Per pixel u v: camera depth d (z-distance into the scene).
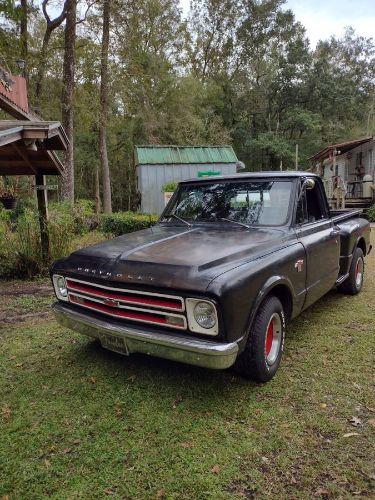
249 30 32.69
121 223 9.97
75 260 3.25
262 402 2.86
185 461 2.28
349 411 2.73
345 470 2.19
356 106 32.97
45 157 5.96
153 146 17.30
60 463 2.29
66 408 2.83
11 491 2.09
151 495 2.04
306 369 3.34
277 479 2.14
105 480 2.15
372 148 18.23
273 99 33.22
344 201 16.52
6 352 3.80
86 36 16.20
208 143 27.39
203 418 2.68
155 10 24.55
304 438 2.46
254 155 33.09
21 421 2.68
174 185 15.35
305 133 32.38
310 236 3.79
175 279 2.55
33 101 16.50
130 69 17.56
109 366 3.46
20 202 10.09
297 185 3.75
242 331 2.62
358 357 3.55
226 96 33.25
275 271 2.98
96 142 25.66
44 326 4.51
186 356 2.54
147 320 2.72
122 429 2.59
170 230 3.82
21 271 6.66
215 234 3.48
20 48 14.39
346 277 5.06
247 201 3.83
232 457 2.31
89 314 3.10
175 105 26.94
